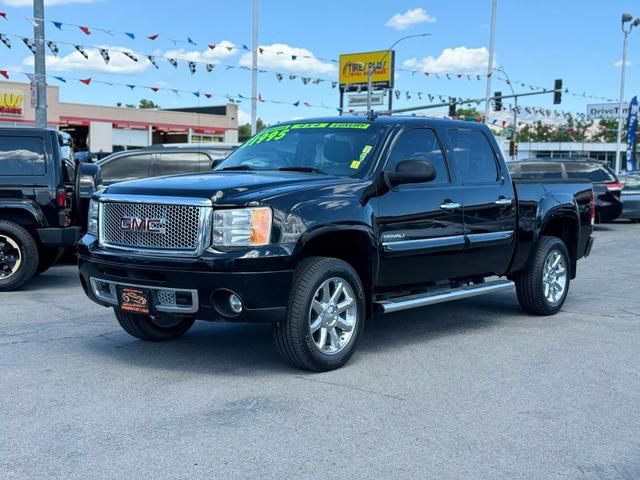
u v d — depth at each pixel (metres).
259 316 5.18
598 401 5.05
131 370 5.66
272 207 5.21
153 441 4.22
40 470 3.82
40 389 5.16
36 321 7.45
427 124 6.73
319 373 5.61
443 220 6.52
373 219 5.84
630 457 4.10
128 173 12.85
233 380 5.41
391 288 6.25
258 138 7.06
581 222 8.52
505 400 5.04
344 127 6.55
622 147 81.31
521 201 7.50
